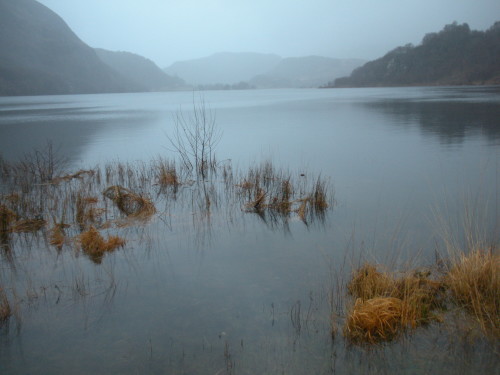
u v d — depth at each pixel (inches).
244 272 265.9
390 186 468.1
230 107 2191.2
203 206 414.0
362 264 266.1
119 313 221.9
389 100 2402.8
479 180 482.0
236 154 724.0
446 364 171.6
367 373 170.1
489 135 846.5
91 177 551.8
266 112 1738.4
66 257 296.7
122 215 388.8
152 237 332.5
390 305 199.0
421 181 487.8
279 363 178.1
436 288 223.0
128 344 195.5
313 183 478.9
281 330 200.5
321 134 962.7
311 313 213.6
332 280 248.2
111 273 269.0
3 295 233.3
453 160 605.3
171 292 243.1
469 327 192.2
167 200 441.4
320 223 353.7
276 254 293.1
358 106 1978.3
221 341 194.9
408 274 227.6
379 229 333.1
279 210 390.6
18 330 207.9
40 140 969.5
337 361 177.5
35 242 327.0
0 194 467.2
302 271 263.4
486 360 172.4
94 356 187.8
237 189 479.2
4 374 177.3
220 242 319.9
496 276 210.7
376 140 842.8
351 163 612.1
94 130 1175.0
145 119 1539.1
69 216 388.2
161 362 182.2
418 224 340.2
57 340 199.9
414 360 175.0
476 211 365.7
